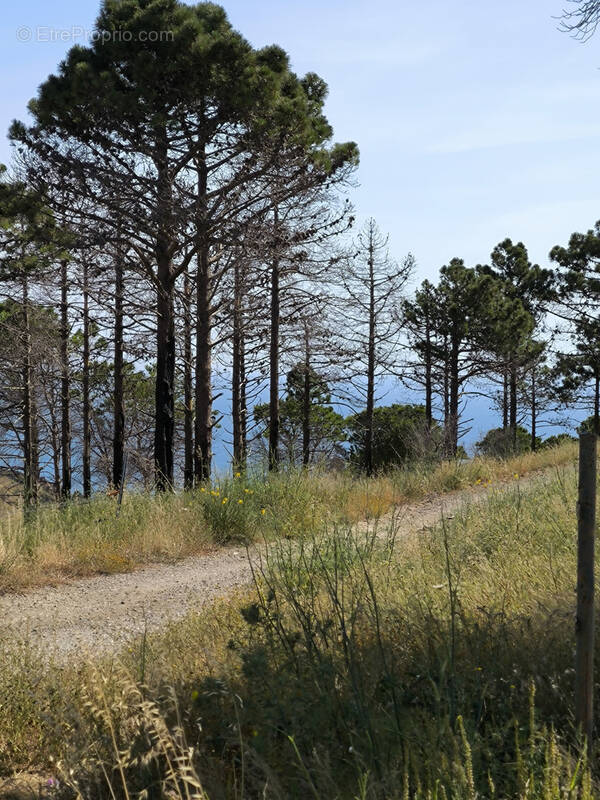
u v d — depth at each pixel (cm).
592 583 352
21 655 562
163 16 1611
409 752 327
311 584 611
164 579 1022
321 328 2667
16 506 1263
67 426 2802
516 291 4112
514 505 1038
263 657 410
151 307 2022
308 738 358
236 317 2408
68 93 1597
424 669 416
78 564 1066
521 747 346
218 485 1373
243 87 1603
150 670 477
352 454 3516
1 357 2572
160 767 352
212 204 1811
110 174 1684
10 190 1747
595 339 3872
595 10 848
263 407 3556
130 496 1381
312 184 1891
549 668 426
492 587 625
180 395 3009
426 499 1662
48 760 434
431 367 3597
